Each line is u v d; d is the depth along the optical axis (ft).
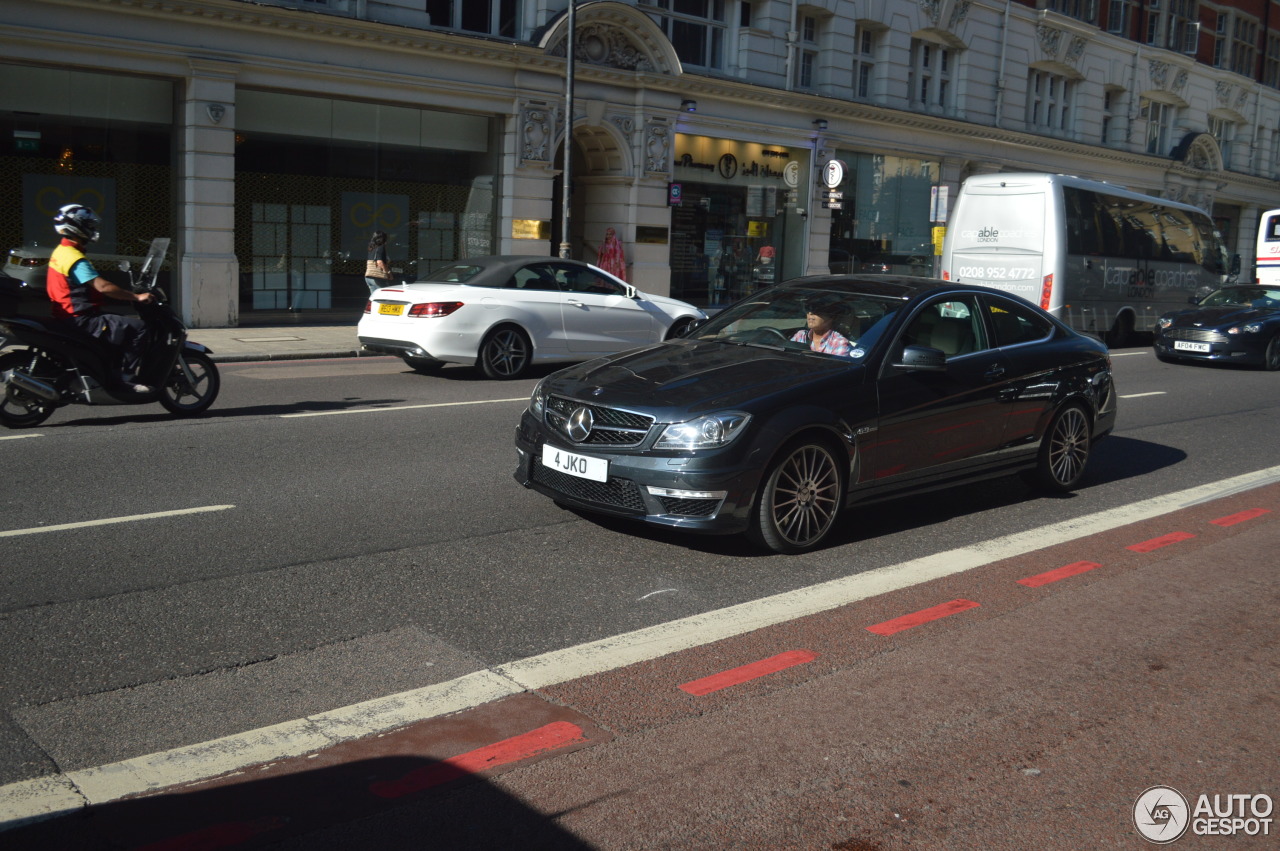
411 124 67.31
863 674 14.39
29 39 52.49
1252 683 14.39
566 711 13.05
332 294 65.26
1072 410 25.38
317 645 14.99
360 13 62.90
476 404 36.50
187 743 12.02
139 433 29.66
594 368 21.66
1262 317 57.88
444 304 41.75
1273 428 37.04
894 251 99.04
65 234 29.89
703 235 84.28
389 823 10.41
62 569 17.81
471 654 14.82
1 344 29.96
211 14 57.00
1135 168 126.31
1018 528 22.47
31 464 25.32
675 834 10.37
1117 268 71.00
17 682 13.51
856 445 20.36
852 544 20.89
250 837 10.10
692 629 15.97
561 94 72.38
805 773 11.64
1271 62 150.20
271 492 23.43
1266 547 21.20
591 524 21.61
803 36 89.76
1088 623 16.58
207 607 16.33
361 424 32.01
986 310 24.21
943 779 11.60
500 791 11.09
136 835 10.09
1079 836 10.55
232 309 60.13
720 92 81.10
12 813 10.43
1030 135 107.76
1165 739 12.69
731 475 18.63
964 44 101.40
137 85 57.21
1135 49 122.52
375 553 19.30
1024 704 13.56
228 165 59.16
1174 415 39.55
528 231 72.38
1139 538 21.77
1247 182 145.89
